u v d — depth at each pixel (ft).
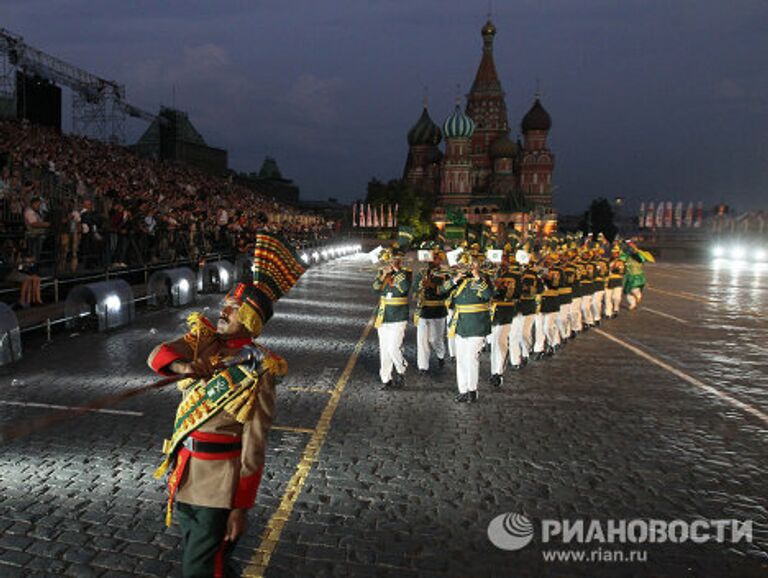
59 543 14.51
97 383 28.40
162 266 60.29
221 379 10.11
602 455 21.48
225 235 81.51
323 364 34.42
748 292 84.02
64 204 57.41
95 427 22.41
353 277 94.94
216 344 10.48
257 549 14.55
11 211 48.06
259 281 10.78
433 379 31.68
